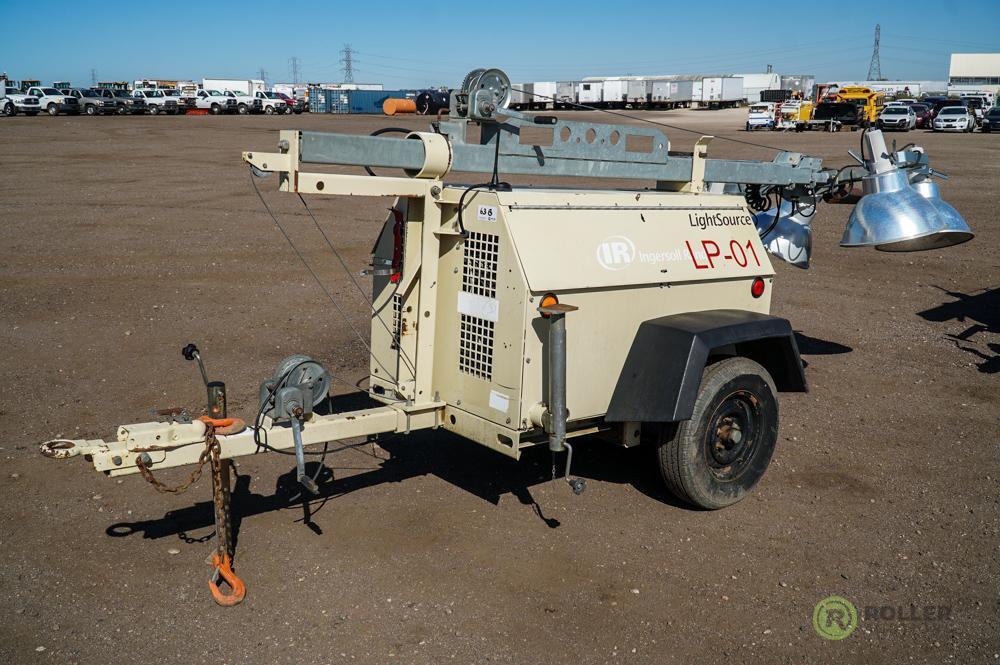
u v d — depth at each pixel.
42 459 5.56
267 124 45.03
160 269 11.52
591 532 4.80
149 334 8.55
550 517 4.96
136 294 10.16
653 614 4.03
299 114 66.94
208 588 4.13
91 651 3.64
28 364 7.52
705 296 5.13
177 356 7.85
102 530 4.68
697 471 4.81
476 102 4.49
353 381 7.22
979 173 23.44
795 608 4.12
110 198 17.77
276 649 3.69
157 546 4.52
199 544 4.56
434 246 4.54
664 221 4.97
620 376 4.71
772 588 4.29
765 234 6.78
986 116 43.84
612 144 5.16
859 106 46.53
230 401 6.70
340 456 5.81
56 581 4.16
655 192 5.31
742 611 4.08
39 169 22.56
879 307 10.64
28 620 3.84
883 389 7.57
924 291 11.45
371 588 4.17
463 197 4.41
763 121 47.91
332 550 4.52
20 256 12.04
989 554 4.68
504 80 4.62
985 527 5.00
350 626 3.86
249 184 20.59
